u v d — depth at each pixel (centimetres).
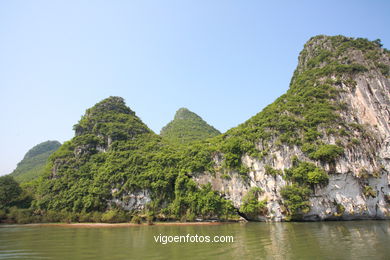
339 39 8406
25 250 2784
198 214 5991
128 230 4591
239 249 2700
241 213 5997
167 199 6469
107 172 7119
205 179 6359
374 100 6425
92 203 6600
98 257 2430
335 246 2727
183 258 2353
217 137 7800
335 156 5234
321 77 7275
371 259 2211
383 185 5488
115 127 8731
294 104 6781
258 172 5903
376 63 6938
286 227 4416
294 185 5353
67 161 7900
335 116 6003
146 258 2372
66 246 2991
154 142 8312
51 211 6575
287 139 5831
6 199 6844
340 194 5300
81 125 9050
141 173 6875
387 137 5916
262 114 7012
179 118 15438
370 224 4534
